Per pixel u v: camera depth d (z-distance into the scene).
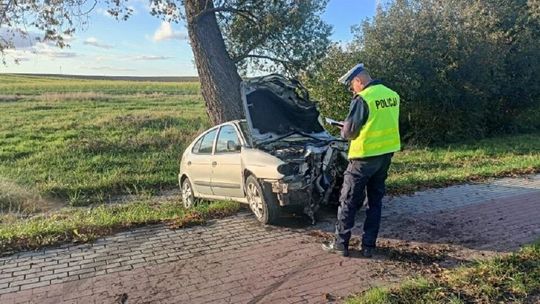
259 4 12.75
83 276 4.96
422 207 7.30
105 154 14.79
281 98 7.61
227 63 11.62
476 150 14.47
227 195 7.47
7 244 5.84
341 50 16.42
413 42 15.79
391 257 5.19
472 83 16.22
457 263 4.95
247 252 5.52
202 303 4.27
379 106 5.07
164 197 10.75
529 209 6.98
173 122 20.69
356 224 6.48
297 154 6.54
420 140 16.72
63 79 65.62
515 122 19.08
